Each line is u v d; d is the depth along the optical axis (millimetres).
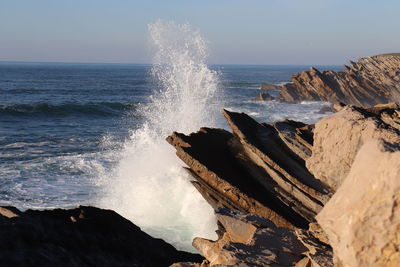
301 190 11648
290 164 12336
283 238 6535
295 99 67438
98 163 24641
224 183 11922
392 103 11672
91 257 7316
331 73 68938
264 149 12805
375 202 3443
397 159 3406
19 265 6031
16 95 74062
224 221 7848
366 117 8977
